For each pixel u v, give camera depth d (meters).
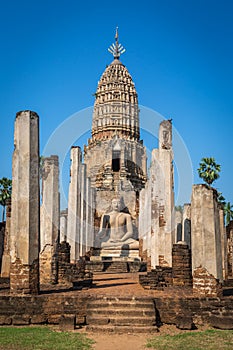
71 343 10.55
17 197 14.32
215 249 14.00
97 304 12.98
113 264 30.08
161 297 13.34
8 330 11.99
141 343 10.80
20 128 14.65
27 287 13.69
